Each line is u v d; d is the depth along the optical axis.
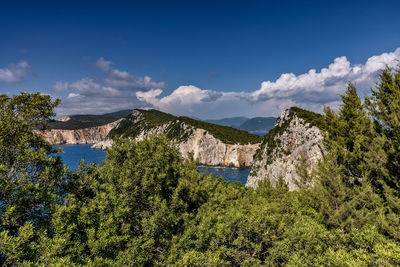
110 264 11.38
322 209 18.20
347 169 20.98
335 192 17.81
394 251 10.53
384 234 14.70
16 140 13.12
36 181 13.15
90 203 13.85
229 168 125.25
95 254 11.85
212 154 134.75
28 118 14.21
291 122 69.75
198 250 14.96
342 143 21.95
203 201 21.66
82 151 193.62
